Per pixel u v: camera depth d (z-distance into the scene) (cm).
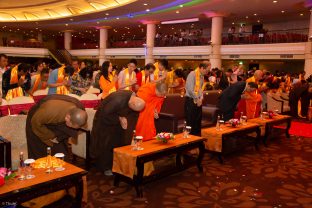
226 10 1577
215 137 492
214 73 970
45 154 319
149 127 454
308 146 625
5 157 309
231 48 1683
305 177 443
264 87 739
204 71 568
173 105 633
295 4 1395
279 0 1322
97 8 1759
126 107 380
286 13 1620
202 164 489
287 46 1487
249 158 530
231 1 1362
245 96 696
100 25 2270
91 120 438
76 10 1864
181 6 1498
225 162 503
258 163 503
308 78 1262
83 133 434
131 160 351
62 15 2045
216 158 523
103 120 390
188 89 565
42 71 637
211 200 356
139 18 1897
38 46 2636
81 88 619
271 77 1009
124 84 585
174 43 1956
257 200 361
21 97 495
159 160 427
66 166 294
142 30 2514
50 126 295
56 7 1861
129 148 377
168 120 552
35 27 2473
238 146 545
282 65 1984
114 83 568
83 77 629
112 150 407
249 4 1416
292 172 462
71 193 313
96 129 399
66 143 337
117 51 2295
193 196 365
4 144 307
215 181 416
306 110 1005
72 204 289
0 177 242
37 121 287
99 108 397
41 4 1789
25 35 3069
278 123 656
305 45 1426
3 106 473
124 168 362
